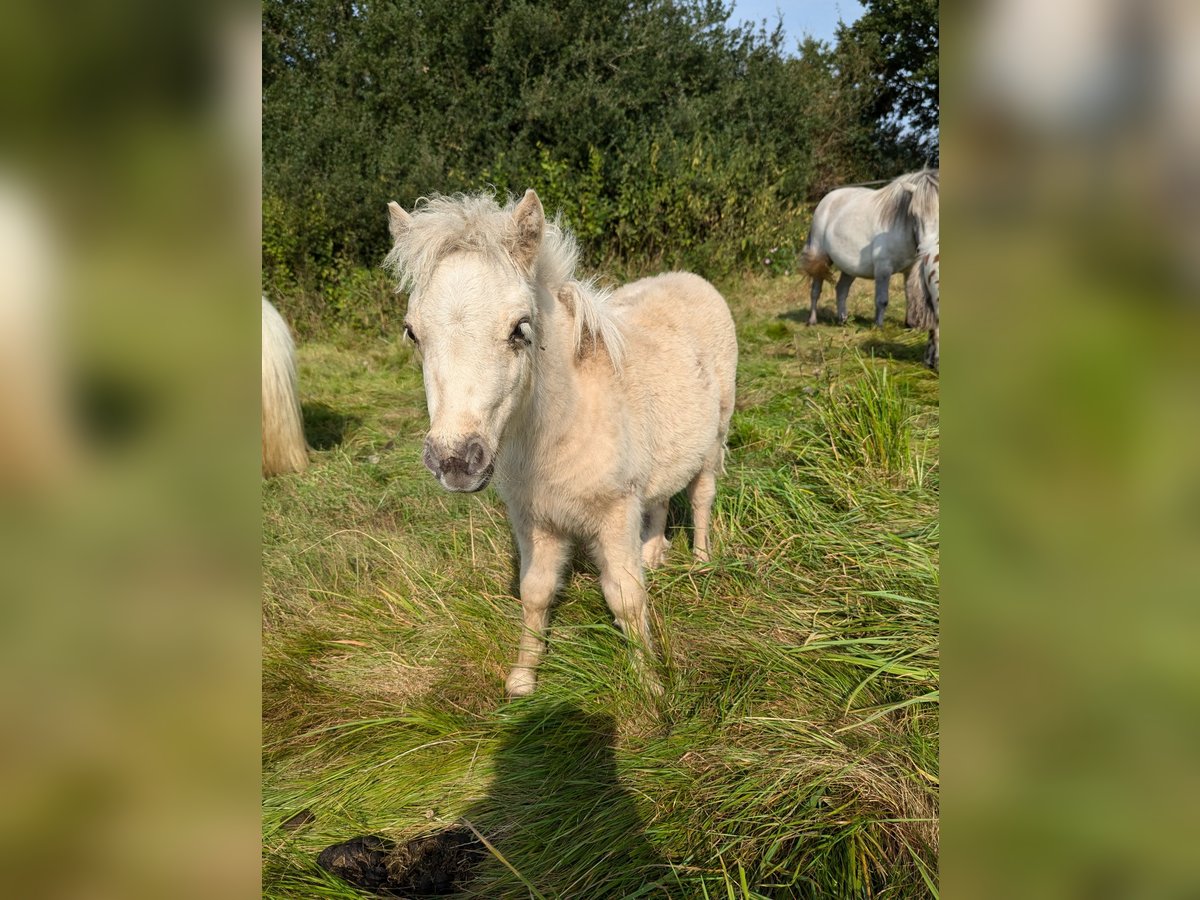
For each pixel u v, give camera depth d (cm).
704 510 335
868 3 1588
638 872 177
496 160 938
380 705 252
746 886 164
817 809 185
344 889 181
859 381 401
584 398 236
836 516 333
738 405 506
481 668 266
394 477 433
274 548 351
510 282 192
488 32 1046
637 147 955
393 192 920
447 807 210
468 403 185
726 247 976
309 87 1090
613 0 1055
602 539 253
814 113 1429
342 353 785
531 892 172
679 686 242
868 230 761
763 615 276
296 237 885
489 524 356
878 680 235
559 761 220
